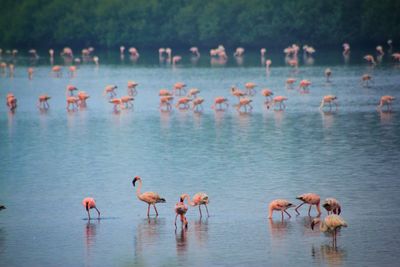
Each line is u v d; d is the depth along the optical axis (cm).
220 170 4694
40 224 3747
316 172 4547
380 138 5522
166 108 7488
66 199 4169
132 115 7075
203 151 5291
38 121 6900
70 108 7744
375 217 3653
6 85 9912
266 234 3475
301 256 3189
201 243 3388
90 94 8781
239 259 3180
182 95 8394
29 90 9325
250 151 5231
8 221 3806
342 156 4959
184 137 5850
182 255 3250
